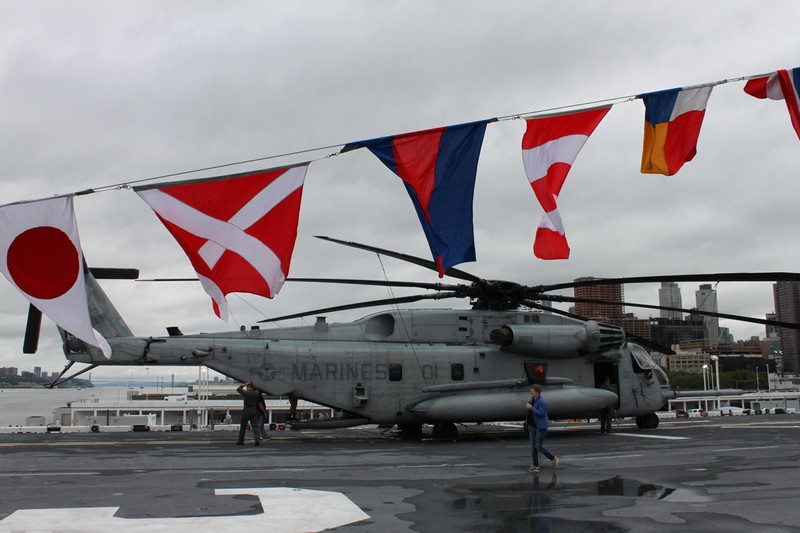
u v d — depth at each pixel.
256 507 8.49
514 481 10.95
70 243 12.24
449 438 20.59
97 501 8.89
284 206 12.73
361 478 11.30
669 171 13.03
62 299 12.12
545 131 13.08
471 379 21.33
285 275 12.62
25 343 17.67
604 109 13.11
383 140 12.69
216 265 12.48
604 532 7.20
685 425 26.78
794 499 9.15
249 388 18.25
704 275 17.27
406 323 21.61
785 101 13.22
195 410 51.38
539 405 12.14
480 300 22.14
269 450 16.22
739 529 7.28
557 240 12.77
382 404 20.64
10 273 11.97
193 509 8.34
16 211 12.09
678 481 10.83
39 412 164.38
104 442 18.44
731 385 134.00
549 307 23.45
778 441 18.00
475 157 12.93
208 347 19.80
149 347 19.59
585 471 12.12
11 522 7.50
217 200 12.60
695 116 13.09
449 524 7.61
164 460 13.78
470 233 12.77
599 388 23.16
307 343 20.69
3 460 13.70
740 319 18.39
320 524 7.56
